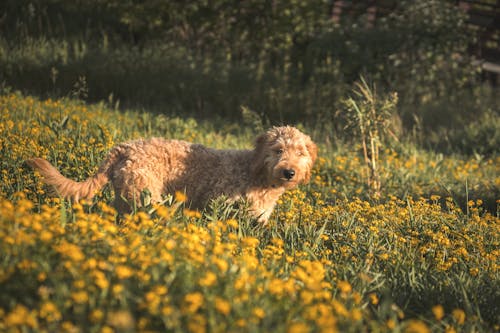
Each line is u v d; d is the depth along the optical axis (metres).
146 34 15.25
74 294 2.51
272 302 2.88
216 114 12.30
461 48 13.65
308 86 12.92
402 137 11.28
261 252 3.90
